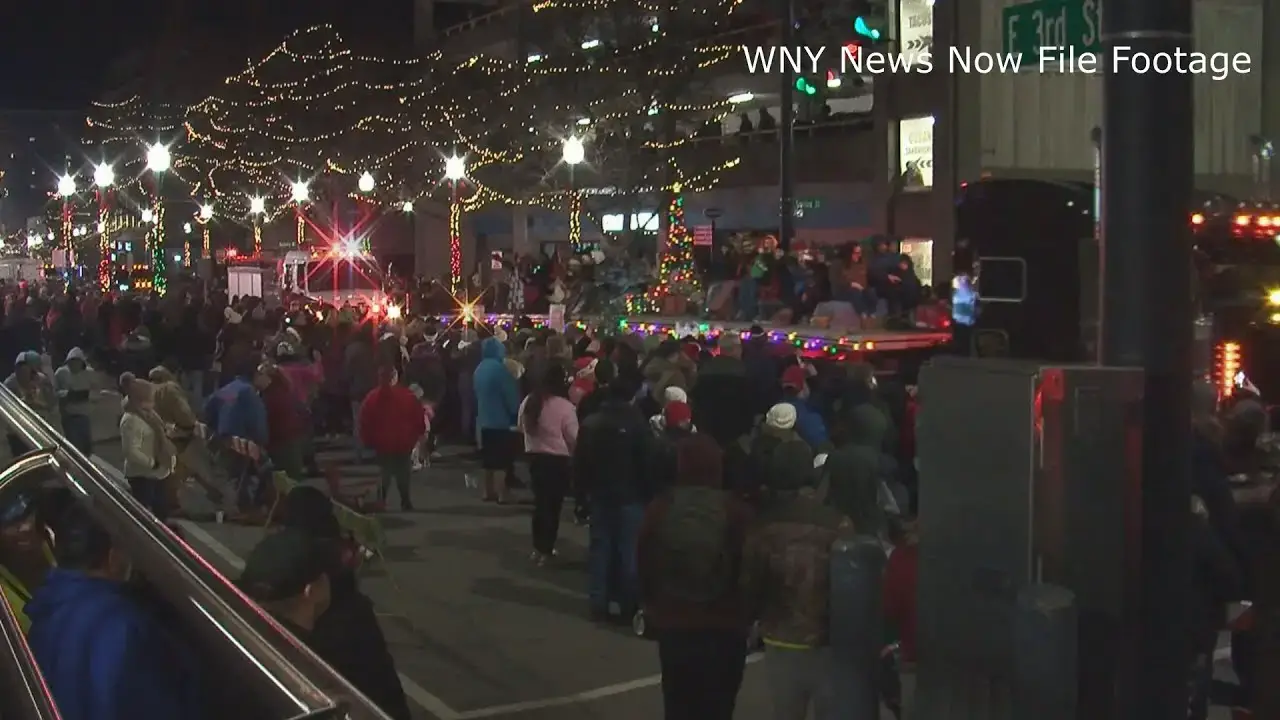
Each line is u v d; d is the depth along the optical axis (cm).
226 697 367
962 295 1009
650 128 3161
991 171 2869
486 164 3478
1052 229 899
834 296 1784
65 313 2719
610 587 1021
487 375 1548
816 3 2680
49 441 418
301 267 3566
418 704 826
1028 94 2909
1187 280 445
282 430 1451
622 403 1016
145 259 5672
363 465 1880
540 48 3269
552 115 3145
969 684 441
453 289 2880
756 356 1339
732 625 648
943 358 455
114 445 2086
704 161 3706
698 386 1164
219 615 269
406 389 1538
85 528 407
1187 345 446
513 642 969
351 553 587
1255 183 2869
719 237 3859
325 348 2205
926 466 455
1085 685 427
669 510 651
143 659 370
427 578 1173
